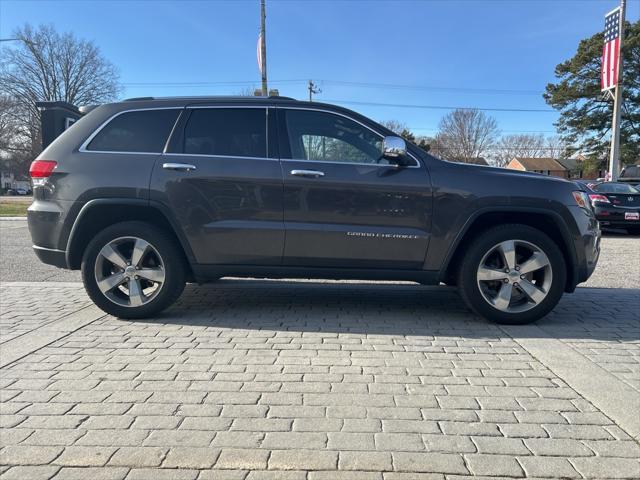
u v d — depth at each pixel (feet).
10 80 155.02
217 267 14.87
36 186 14.97
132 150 14.83
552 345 13.16
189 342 13.29
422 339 13.64
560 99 124.36
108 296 15.07
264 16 78.07
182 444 8.33
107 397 10.02
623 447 8.33
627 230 41.42
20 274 23.48
